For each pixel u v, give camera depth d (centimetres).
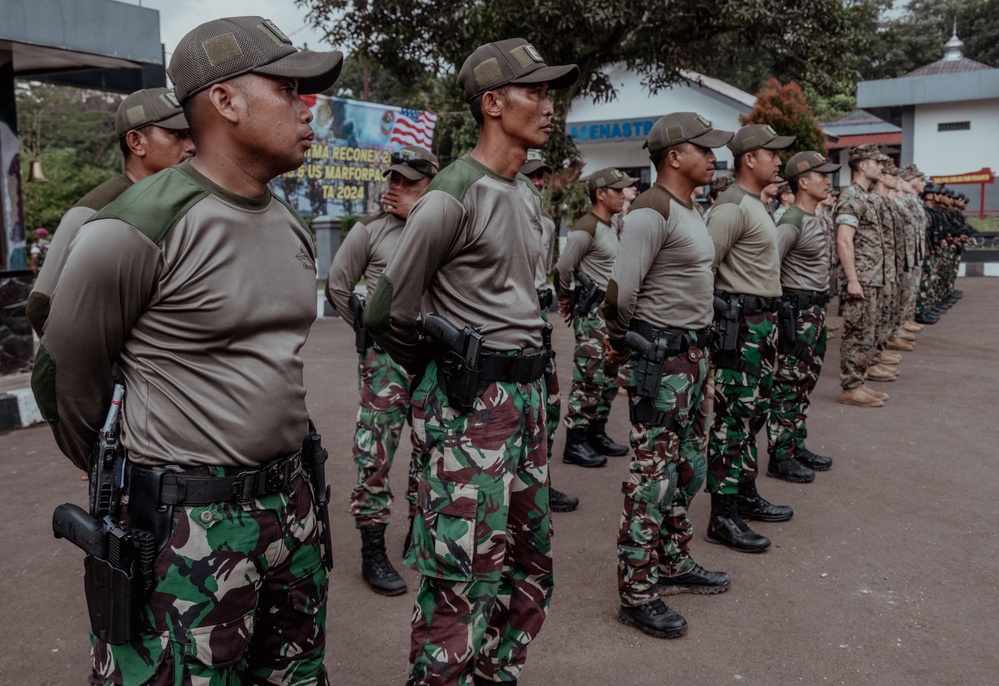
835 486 488
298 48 177
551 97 1316
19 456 547
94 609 167
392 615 330
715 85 2384
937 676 285
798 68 1377
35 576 363
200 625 167
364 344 360
